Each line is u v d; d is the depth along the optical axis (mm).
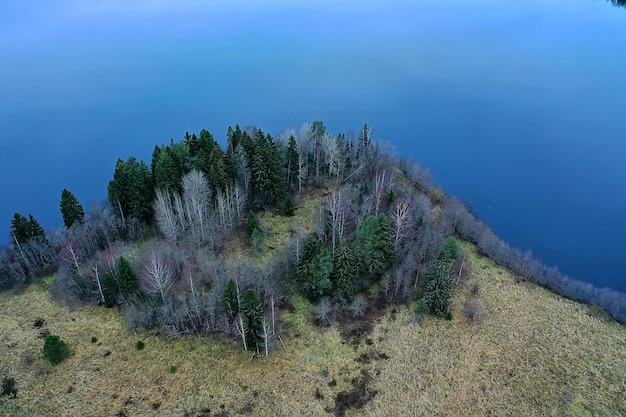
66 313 69312
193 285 70750
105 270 71875
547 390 63500
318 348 66938
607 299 78062
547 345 69812
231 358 64250
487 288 79500
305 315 71375
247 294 61656
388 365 65500
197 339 66125
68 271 73438
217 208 85250
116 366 62125
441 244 81938
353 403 60688
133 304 68750
